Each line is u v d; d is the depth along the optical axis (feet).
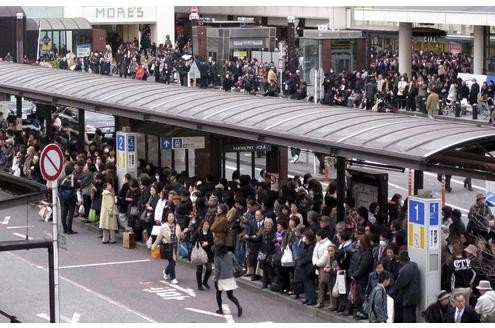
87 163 139.13
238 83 264.72
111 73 304.30
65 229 135.54
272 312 102.89
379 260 96.84
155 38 366.02
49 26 321.93
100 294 109.29
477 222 114.11
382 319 93.15
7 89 156.97
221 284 101.14
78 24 327.67
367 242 97.91
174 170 136.46
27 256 124.57
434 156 92.53
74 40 327.26
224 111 120.98
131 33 370.94
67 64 293.02
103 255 125.29
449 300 88.53
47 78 158.40
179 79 273.33
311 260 102.42
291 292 107.04
